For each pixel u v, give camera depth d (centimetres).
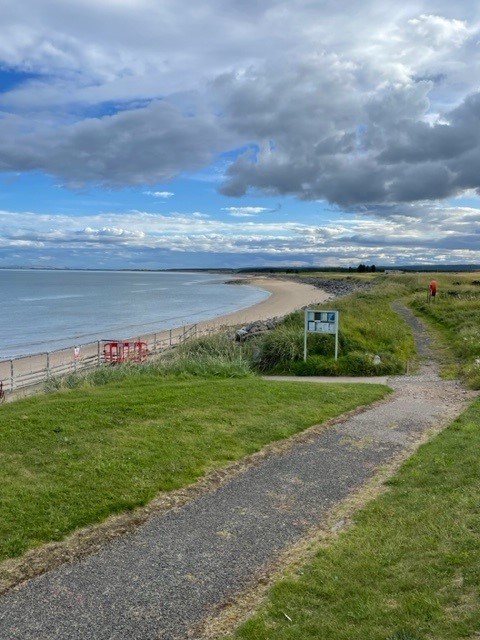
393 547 584
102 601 513
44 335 4569
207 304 8025
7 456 842
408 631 425
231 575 559
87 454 862
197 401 1193
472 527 602
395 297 5050
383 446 997
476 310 3300
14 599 516
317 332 1948
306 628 456
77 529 655
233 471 858
